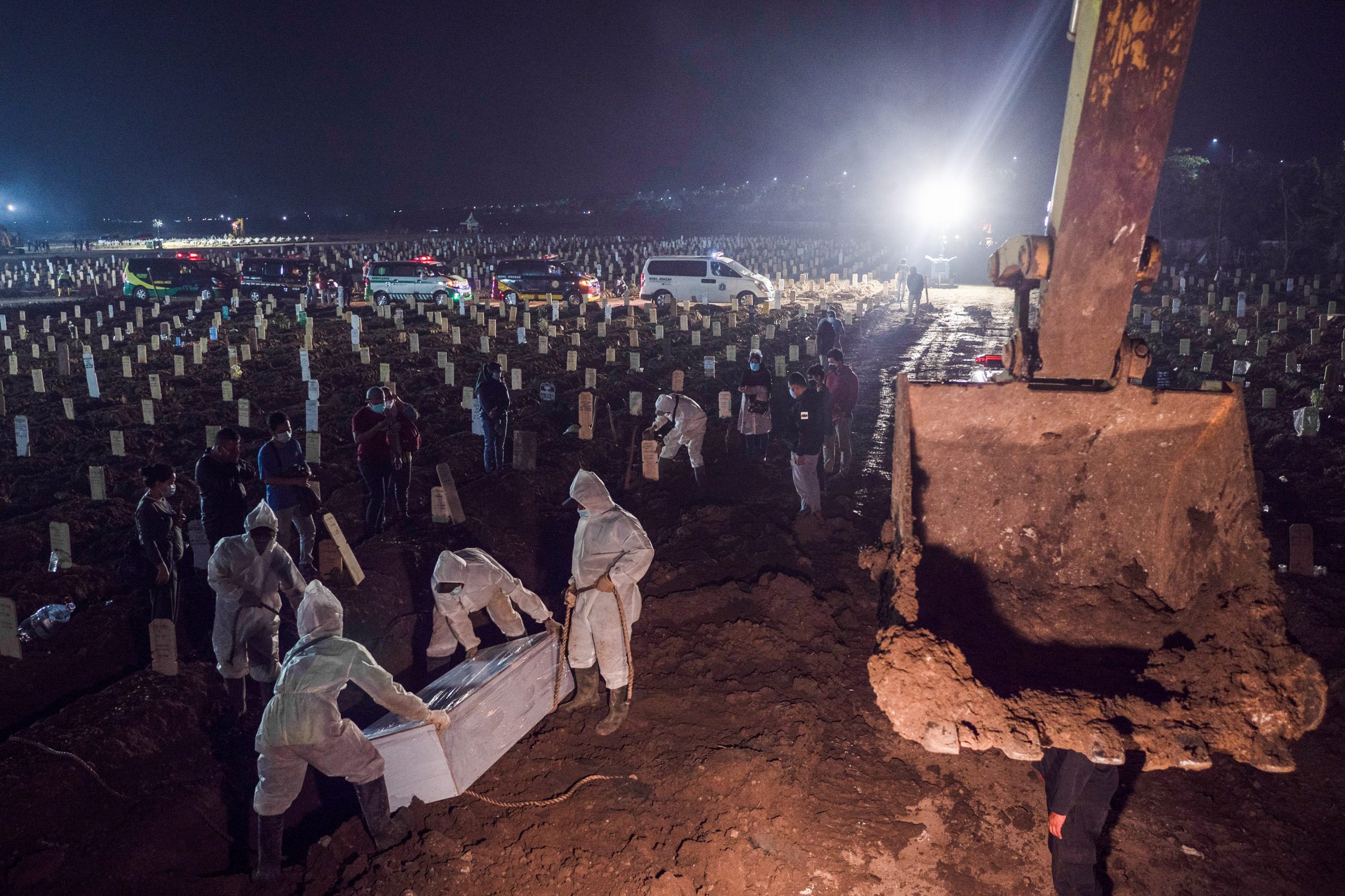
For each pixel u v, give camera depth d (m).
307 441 9.62
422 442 12.77
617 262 50.59
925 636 3.36
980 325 26.58
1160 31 2.87
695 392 16.08
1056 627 4.13
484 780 5.18
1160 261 3.46
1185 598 3.98
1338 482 10.06
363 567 7.81
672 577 7.70
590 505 5.53
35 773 4.83
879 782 5.18
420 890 4.28
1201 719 3.26
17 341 22.83
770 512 9.55
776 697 5.99
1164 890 4.26
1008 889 4.35
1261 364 17.72
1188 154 46.75
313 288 32.00
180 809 4.85
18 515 9.84
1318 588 7.26
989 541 4.40
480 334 23.47
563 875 4.42
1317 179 38.47
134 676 6.12
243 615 5.59
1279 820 4.72
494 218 104.19
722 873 4.43
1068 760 3.64
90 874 4.30
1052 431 4.18
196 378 17.38
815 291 35.56
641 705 5.93
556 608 7.35
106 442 12.27
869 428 13.84
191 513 9.69
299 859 4.71
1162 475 4.12
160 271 33.00
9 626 6.06
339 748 4.35
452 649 6.30
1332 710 5.62
